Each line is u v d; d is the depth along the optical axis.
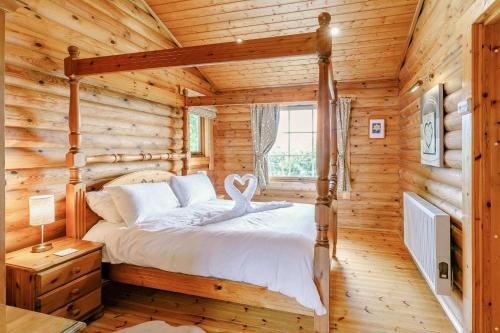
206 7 3.53
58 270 1.98
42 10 2.37
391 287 2.82
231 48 2.07
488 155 1.79
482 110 1.79
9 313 1.08
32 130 2.32
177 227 2.41
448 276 2.16
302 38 1.93
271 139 5.17
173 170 4.13
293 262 1.94
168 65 2.21
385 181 4.76
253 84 5.17
